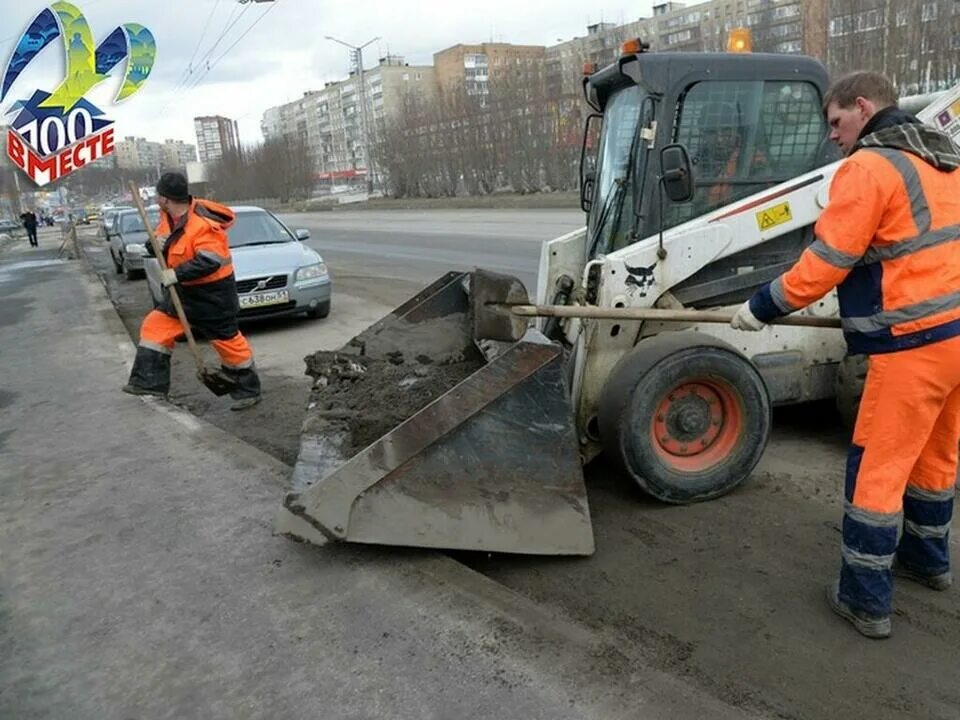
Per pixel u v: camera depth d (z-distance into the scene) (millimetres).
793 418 5266
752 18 35312
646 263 4141
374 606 3082
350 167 95812
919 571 3176
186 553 3658
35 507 4340
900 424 2730
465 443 3359
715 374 3916
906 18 22609
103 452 5137
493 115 41500
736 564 3459
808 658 2795
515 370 3385
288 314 9852
